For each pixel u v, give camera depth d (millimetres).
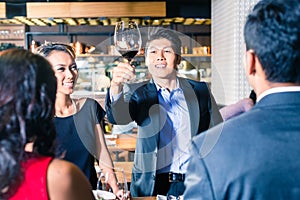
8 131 803
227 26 4059
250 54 901
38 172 818
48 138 858
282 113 855
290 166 807
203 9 5176
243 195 824
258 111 883
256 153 827
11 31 5602
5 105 805
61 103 1572
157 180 1511
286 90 869
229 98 3887
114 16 4871
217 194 844
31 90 811
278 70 857
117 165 1990
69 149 1561
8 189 802
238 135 858
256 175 815
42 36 5777
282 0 866
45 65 851
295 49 840
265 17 869
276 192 807
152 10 4883
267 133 837
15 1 4926
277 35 849
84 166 1603
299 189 799
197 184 875
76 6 4816
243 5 3414
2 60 830
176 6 5156
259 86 913
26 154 826
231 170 837
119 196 1569
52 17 4848
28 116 811
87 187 888
